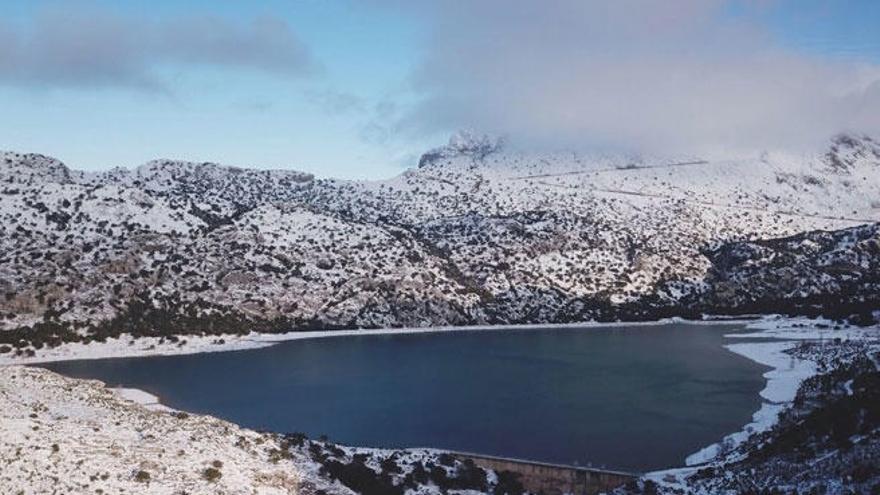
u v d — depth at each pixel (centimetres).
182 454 7369
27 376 9431
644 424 14688
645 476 11038
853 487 7931
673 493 9975
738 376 19438
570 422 14975
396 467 9762
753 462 10412
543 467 11475
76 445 6906
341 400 17325
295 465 8338
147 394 17788
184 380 19712
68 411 8162
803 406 14150
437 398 17525
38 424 7231
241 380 19812
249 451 8212
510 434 14062
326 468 8506
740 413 15375
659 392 17788
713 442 13225
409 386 19050
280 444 8981
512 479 10631
